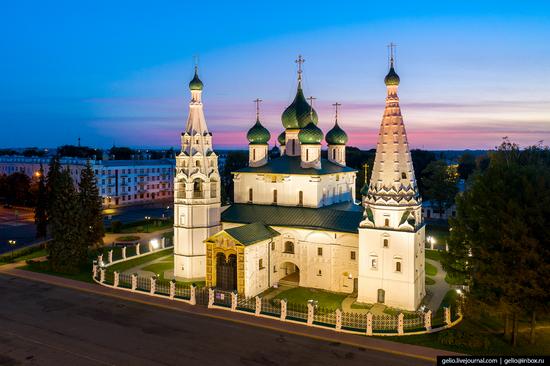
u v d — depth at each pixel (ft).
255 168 263.08
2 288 219.20
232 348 152.05
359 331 165.27
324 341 157.89
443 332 159.43
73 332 164.86
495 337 159.74
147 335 162.61
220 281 215.72
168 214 479.00
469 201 166.91
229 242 208.74
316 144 250.57
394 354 147.54
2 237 353.31
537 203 144.56
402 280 191.21
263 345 154.40
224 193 496.23
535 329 166.09
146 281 226.79
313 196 240.73
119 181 554.05
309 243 222.69
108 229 365.81
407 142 198.18
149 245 312.71
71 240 248.73
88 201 286.87
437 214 428.15
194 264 233.55
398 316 164.35
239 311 186.19
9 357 144.56
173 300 200.85
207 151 237.45
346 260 215.10
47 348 151.23
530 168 160.15
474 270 160.04
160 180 609.42
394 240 192.54
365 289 199.00
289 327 170.19
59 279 233.96
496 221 150.92
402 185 194.08
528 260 142.61
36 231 374.43
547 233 140.56
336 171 261.65
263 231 224.12
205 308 190.90
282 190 249.34
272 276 225.97
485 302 152.66
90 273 245.86
